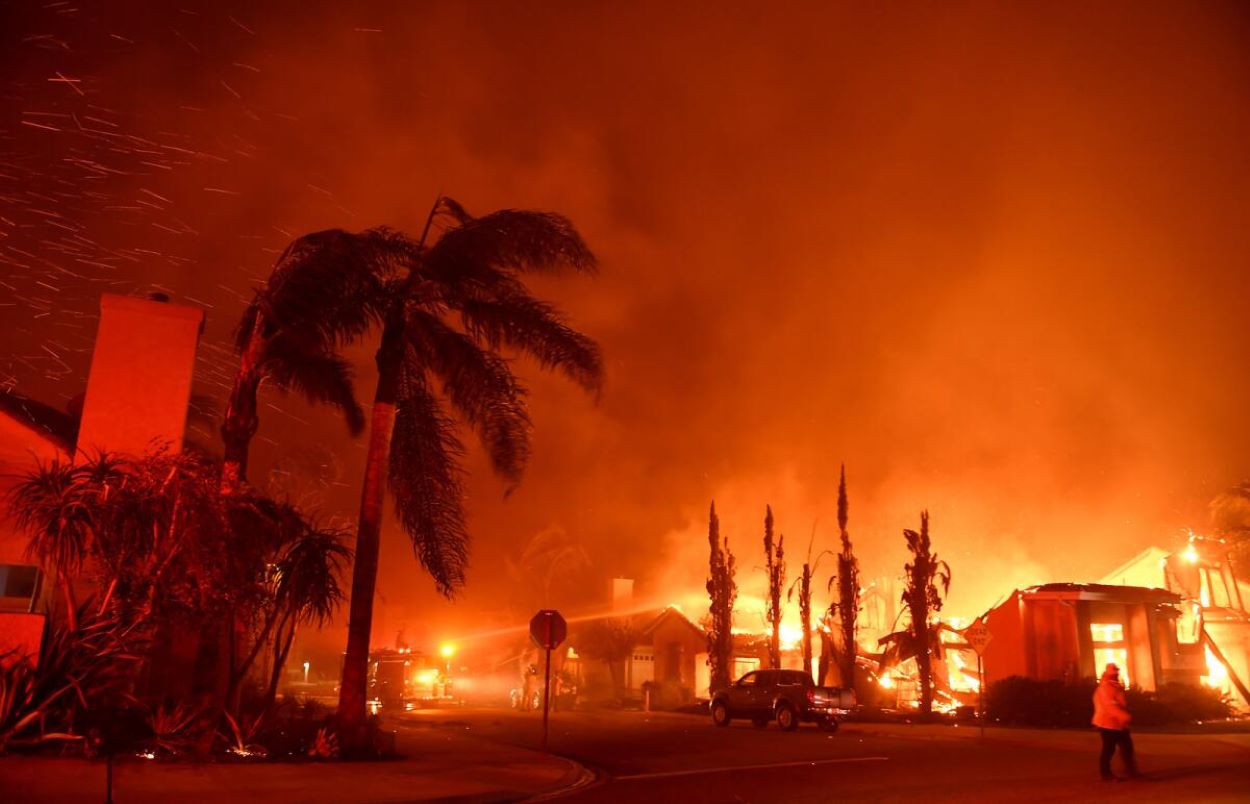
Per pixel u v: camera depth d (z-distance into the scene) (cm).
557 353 1952
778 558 4081
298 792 1229
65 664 1445
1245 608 3894
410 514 1992
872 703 3984
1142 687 3328
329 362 2114
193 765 1421
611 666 5047
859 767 1741
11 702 1382
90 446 1817
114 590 1473
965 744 2336
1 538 1750
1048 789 1384
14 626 1473
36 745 1402
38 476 1514
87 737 1396
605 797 1366
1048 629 3372
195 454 1667
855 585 3581
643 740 2398
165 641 1597
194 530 1480
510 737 2491
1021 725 2914
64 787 1172
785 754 2027
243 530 1584
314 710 2039
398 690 4456
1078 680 2995
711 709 3344
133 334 1889
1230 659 3638
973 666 4153
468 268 1888
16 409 1847
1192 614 3650
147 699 1655
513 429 1953
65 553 1455
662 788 1464
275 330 1897
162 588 1462
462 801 1256
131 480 1477
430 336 1947
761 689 2972
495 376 1950
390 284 1917
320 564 1770
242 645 2023
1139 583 4150
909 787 1434
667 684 4672
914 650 3394
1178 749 2128
